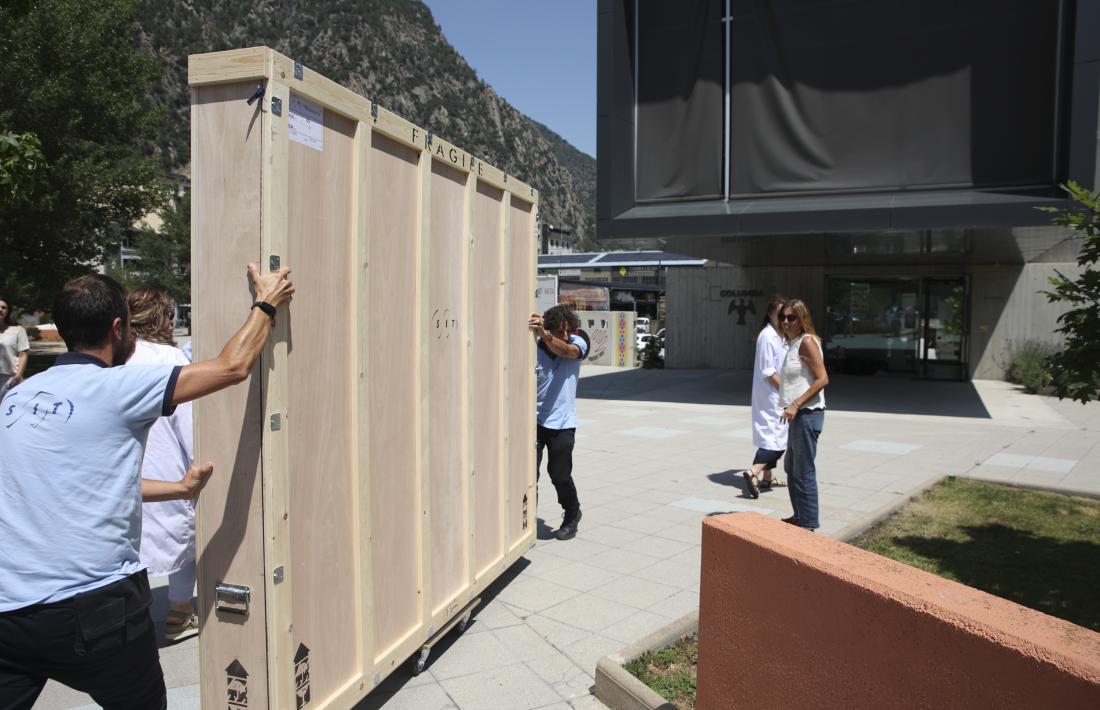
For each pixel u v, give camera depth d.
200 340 2.45
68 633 2.03
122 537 2.17
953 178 11.55
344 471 2.84
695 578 4.79
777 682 2.31
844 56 12.10
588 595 4.51
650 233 13.01
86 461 2.10
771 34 12.52
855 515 6.21
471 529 3.98
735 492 7.16
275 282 2.32
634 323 23.23
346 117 2.77
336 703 2.77
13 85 16.61
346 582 2.87
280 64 2.36
